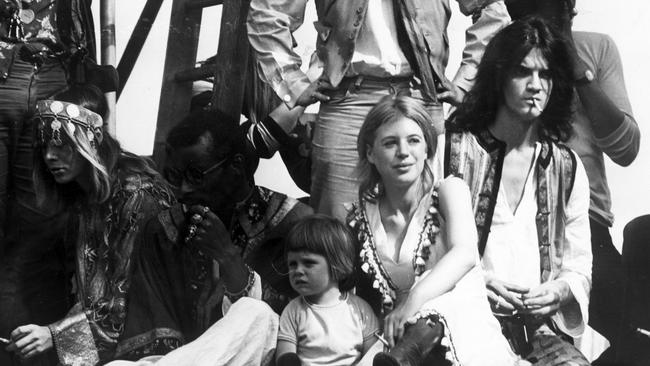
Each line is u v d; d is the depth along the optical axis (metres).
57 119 6.84
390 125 6.37
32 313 7.06
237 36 7.61
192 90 8.03
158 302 6.64
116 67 8.12
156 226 6.75
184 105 7.94
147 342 6.56
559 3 7.44
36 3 7.39
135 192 6.84
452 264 6.15
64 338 6.66
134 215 6.79
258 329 6.33
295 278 6.37
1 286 7.07
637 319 7.63
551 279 6.71
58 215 6.98
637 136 7.95
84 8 7.54
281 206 6.86
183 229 6.70
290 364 6.19
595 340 7.48
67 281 7.08
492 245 6.68
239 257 6.68
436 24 6.97
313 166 7.03
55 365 6.73
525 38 6.67
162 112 7.93
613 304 7.66
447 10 7.05
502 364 6.08
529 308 6.55
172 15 8.03
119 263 6.74
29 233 7.08
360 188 6.52
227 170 6.76
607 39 8.06
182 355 6.24
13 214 7.15
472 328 6.05
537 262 6.68
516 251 6.67
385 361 5.79
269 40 7.07
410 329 5.94
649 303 7.64
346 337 6.33
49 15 7.42
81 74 7.49
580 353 6.52
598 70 8.03
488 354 6.04
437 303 6.02
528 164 6.78
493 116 6.77
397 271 6.38
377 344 6.28
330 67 6.92
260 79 7.59
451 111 7.45
